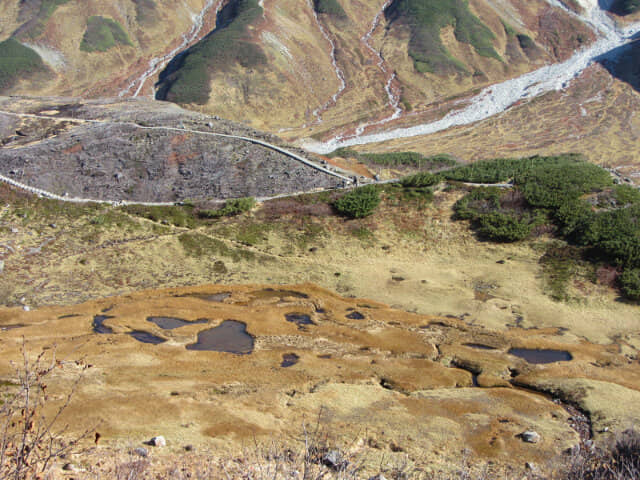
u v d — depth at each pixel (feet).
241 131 249.14
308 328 135.03
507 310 146.51
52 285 162.50
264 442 79.56
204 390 100.48
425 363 117.70
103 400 92.79
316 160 231.30
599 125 442.09
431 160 296.30
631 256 154.51
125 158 227.40
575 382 108.47
